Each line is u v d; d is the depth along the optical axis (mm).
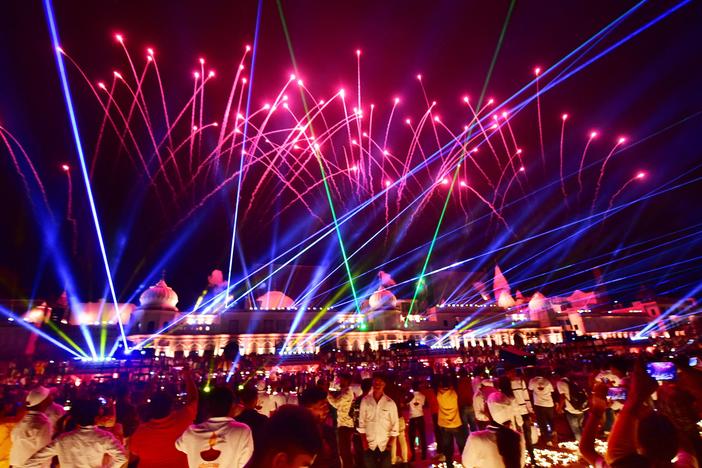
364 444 8195
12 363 37469
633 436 4375
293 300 81938
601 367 12133
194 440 4852
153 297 64625
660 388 7957
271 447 2553
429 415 20188
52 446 5094
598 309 92688
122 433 6996
